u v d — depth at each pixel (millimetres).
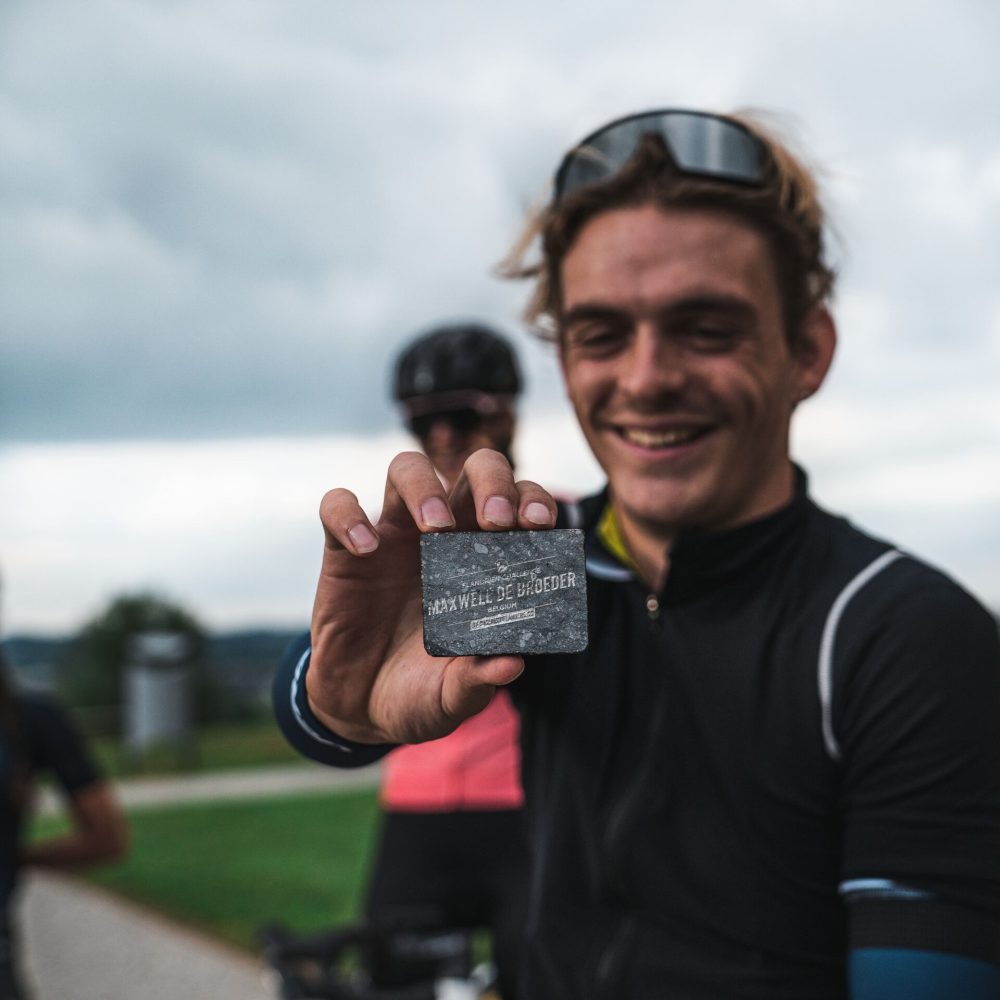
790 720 707
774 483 776
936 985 635
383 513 613
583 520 857
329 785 6570
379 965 1261
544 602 561
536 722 826
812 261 830
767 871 715
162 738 7645
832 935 714
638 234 757
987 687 679
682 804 736
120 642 12547
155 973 2945
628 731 765
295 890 3719
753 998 714
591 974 762
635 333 768
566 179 810
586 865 781
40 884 3980
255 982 2855
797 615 722
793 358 813
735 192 752
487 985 1344
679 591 748
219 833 4941
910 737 666
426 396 1640
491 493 559
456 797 1491
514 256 940
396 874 1521
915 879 655
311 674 652
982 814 658
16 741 1590
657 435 763
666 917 739
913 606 690
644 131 774
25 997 1501
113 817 1771
